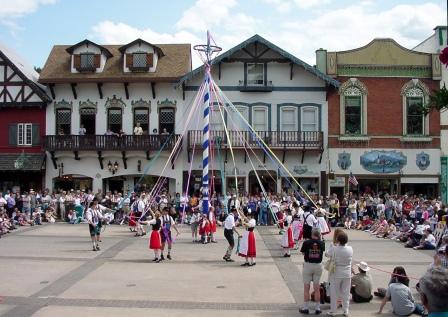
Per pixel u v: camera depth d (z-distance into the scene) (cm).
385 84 3325
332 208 2850
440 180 3316
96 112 3353
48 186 3344
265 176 3297
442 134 3328
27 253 1842
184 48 3538
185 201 2739
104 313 1094
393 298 1094
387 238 2320
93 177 3338
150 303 1180
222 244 2117
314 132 3275
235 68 3328
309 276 1114
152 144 3256
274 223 2848
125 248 1984
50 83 3312
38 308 1131
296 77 3338
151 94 3347
